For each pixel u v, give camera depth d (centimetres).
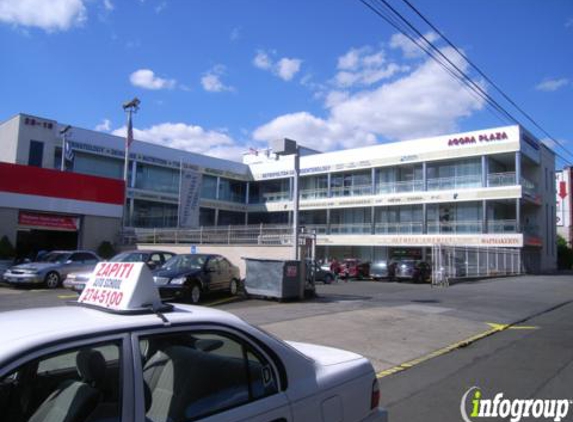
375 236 4791
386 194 4819
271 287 1658
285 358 317
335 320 1232
